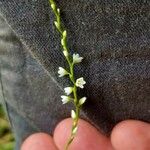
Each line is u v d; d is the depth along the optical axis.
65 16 0.05
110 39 0.05
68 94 0.05
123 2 0.05
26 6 0.05
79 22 0.05
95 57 0.05
